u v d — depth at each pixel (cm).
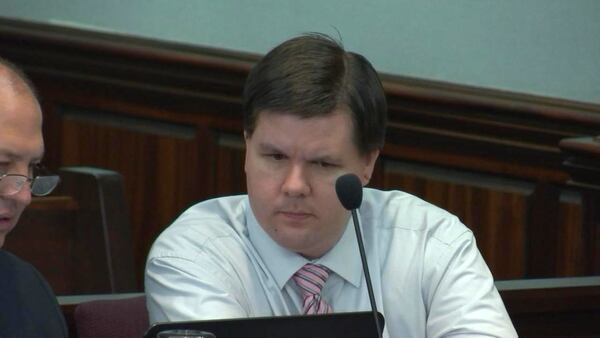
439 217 941
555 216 1556
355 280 880
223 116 1839
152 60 1881
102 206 1173
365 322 693
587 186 1452
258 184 817
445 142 1634
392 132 1677
